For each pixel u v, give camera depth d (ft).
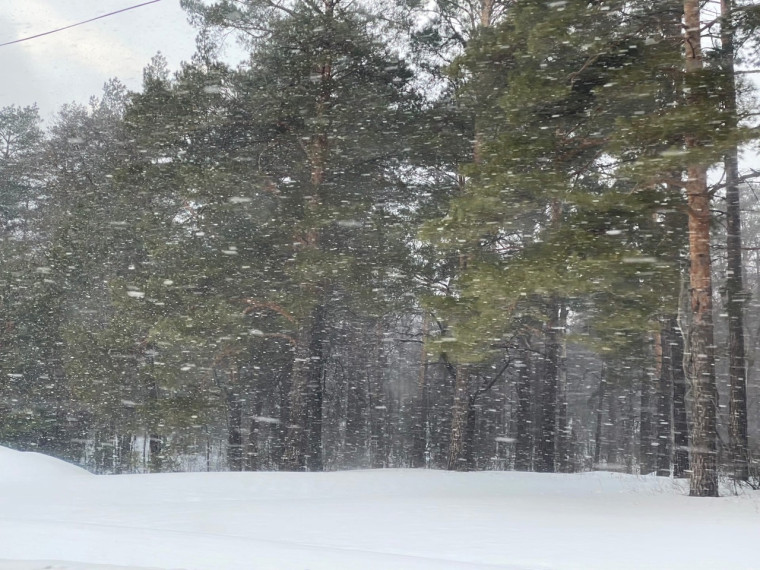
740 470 62.39
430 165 84.43
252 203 78.18
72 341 95.14
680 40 52.49
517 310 59.82
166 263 81.25
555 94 51.21
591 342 53.52
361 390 147.54
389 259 80.28
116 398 88.53
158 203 88.53
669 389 109.19
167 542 29.68
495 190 51.52
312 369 85.92
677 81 50.98
